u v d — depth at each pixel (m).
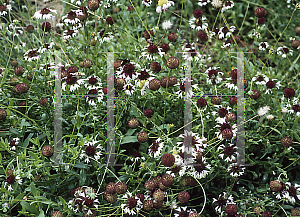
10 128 2.42
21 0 4.45
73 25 2.86
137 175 2.22
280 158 2.60
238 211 2.30
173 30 4.39
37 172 2.24
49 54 2.80
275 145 2.55
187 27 4.30
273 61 3.82
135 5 4.26
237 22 4.59
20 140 2.53
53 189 2.16
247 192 2.47
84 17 2.84
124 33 3.35
